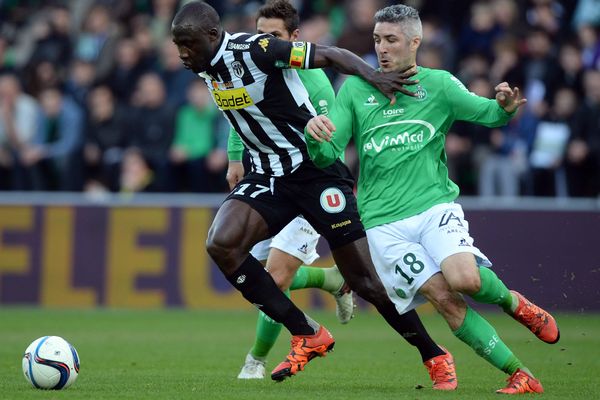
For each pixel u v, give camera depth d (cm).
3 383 2348
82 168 5409
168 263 4872
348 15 5569
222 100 2367
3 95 5516
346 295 2777
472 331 2161
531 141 4931
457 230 2161
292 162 2377
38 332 3812
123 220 4903
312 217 2405
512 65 5078
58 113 5456
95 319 4372
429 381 2502
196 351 3256
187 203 4866
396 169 2238
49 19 6088
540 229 4525
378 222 2236
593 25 5325
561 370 2786
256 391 2219
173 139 5206
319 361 3008
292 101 2347
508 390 2144
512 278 4538
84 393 2156
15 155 5484
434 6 5644
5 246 4956
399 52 2225
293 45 2266
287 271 2611
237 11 5731
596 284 3791
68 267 4925
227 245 2294
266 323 2505
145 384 2362
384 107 2253
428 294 2186
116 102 5588
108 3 6419
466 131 4988
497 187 4950
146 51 5684
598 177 4888
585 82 5006
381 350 3350
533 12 5438
